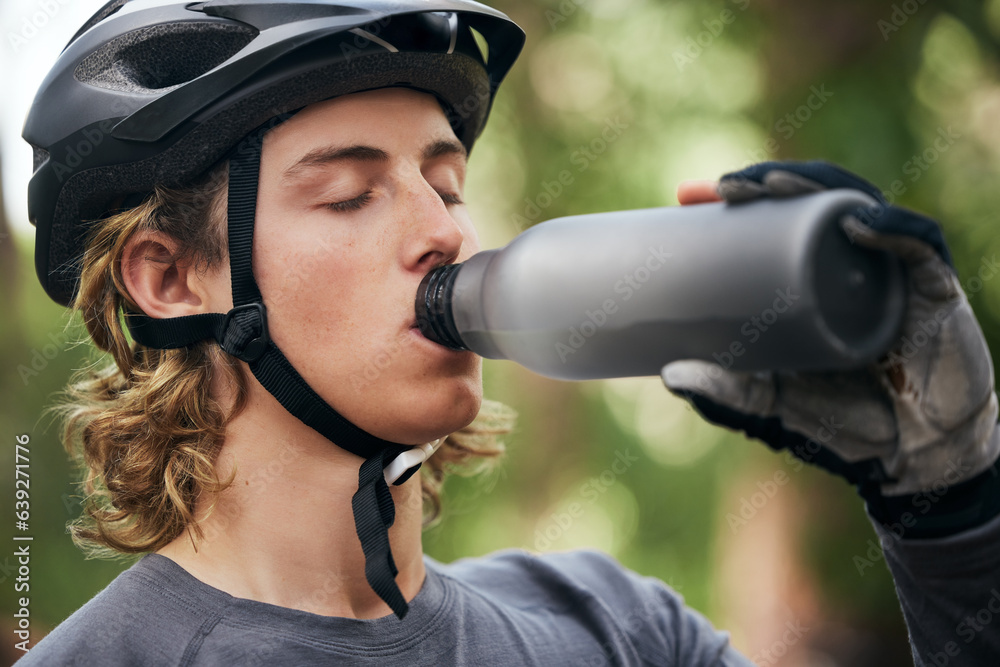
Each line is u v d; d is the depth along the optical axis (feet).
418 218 3.48
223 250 3.68
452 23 3.85
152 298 3.86
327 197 3.48
